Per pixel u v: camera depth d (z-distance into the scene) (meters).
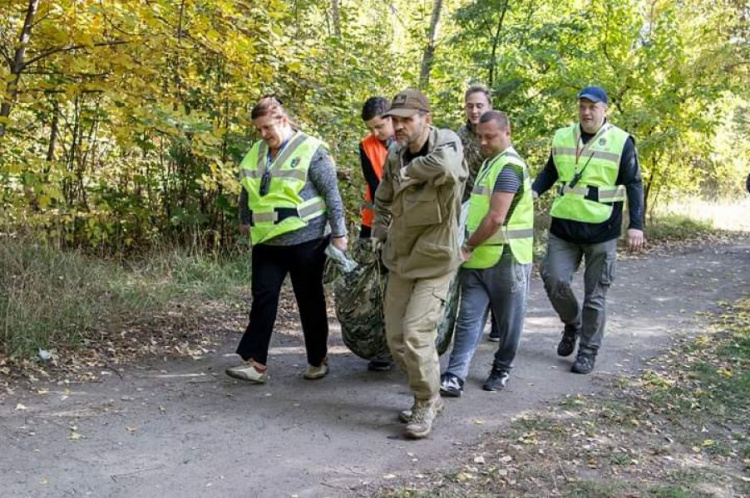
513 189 4.69
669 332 6.82
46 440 4.09
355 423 4.50
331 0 11.62
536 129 11.62
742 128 17.83
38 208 7.36
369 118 5.58
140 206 8.48
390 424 4.50
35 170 6.33
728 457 4.18
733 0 14.11
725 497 3.68
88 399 4.71
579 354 5.63
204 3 6.39
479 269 4.98
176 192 8.69
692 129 12.92
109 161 8.48
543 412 4.74
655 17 13.62
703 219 15.45
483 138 4.82
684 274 9.72
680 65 12.51
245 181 4.97
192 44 6.60
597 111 5.43
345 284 5.12
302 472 3.84
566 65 11.88
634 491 3.67
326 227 5.05
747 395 5.17
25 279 6.19
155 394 4.87
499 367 5.16
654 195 14.30
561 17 12.02
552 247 5.63
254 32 6.84
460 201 4.14
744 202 18.89
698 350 6.23
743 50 13.20
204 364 5.51
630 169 5.41
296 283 5.09
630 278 9.41
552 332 6.75
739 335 6.68
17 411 4.44
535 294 8.33
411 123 4.07
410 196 4.09
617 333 6.75
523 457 4.04
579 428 4.47
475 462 3.97
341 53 8.92
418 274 4.19
